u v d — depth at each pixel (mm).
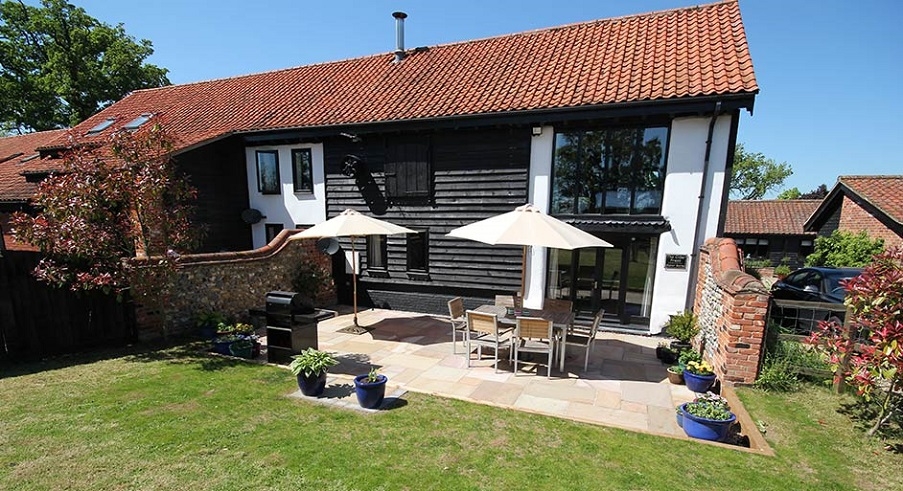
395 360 7293
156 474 3541
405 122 10062
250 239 13078
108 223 6922
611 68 9445
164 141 7328
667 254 8711
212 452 3934
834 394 5371
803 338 5887
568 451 4184
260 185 12672
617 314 9445
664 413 5328
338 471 3666
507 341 7543
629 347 8266
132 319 7629
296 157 12156
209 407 4984
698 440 4516
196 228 8242
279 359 6988
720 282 6090
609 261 9398
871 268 4426
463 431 4578
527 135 9469
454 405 5352
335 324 9828
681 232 8555
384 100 11219
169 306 7984
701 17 10219
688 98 7660
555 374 6715
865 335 5246
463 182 10211
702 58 8695
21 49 24938
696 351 7074
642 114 8188
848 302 4605
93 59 26312
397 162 10727
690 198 8406
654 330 9008
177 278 8094
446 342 8430
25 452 3842
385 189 10992
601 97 8500
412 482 3539
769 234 25000
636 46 10016
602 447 4289
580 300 9750
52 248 6359
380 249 11461
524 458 4016
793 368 5711
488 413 5113
